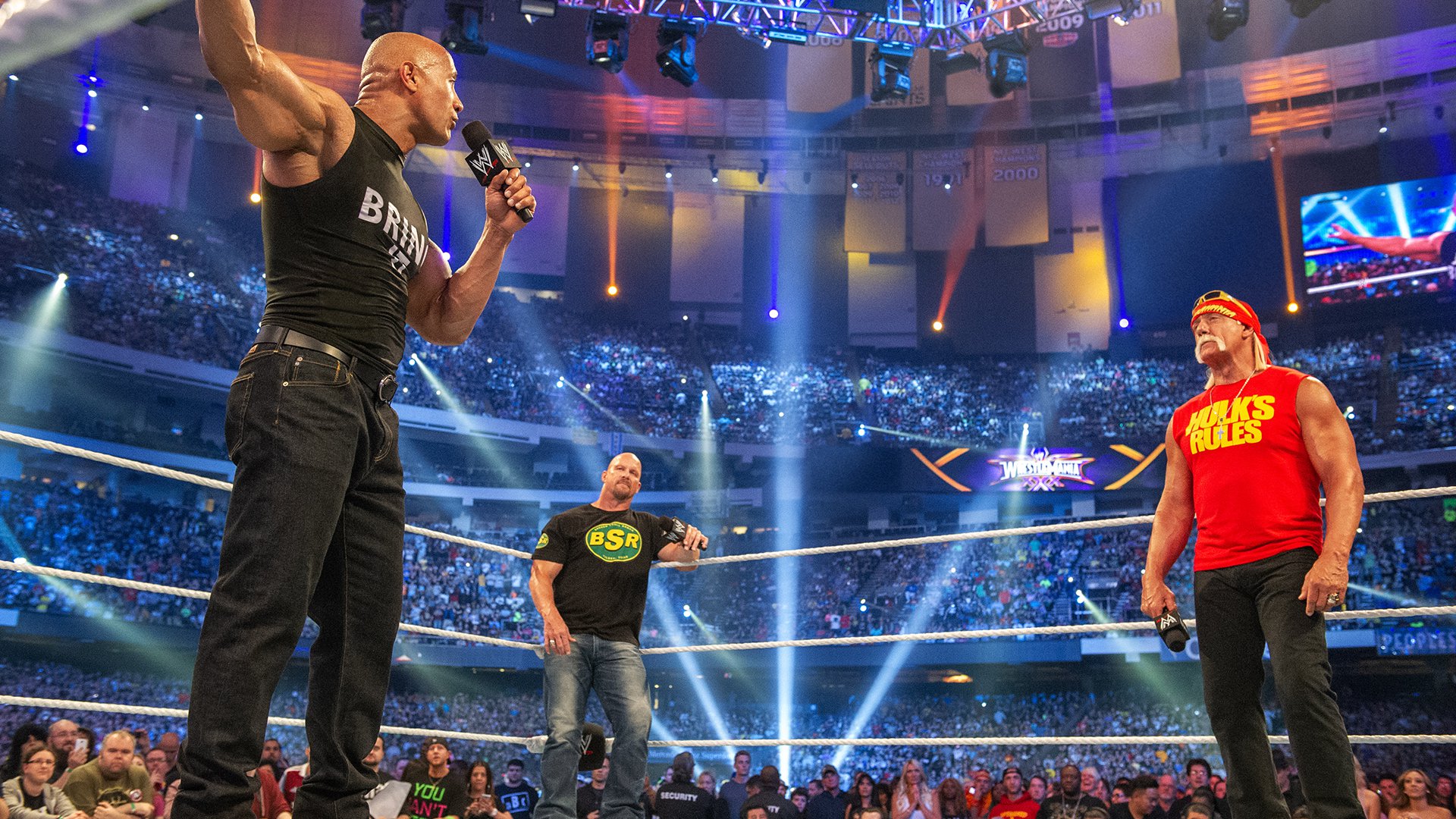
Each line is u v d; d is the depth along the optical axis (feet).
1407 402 78.84
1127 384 89.86
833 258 98.99
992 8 55.16
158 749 24.07
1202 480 9.30
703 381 95.35
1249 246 89.15
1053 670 75.66
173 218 84.64
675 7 54.80
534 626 78.54
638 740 12.35
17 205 76.33
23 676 64.75
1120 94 89.51
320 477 5.70
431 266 7.47
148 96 84.94
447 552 81.61
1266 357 9.72
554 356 93.86
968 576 80.94
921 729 79.51
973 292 96.43
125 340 74.90
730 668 78.33
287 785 19.49
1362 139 86.22
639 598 13.32
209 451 77.87
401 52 6.86
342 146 6.17
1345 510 8.27
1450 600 65.57
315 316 5.98
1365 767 65.05
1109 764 67.56
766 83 94.68
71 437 71.92
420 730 12.05
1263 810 8.34
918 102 92.84
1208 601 8.93
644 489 90.94
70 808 17.10
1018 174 91.71
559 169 97.50
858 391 94.32
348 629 6.28
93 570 66.39
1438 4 81.05
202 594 11.57
